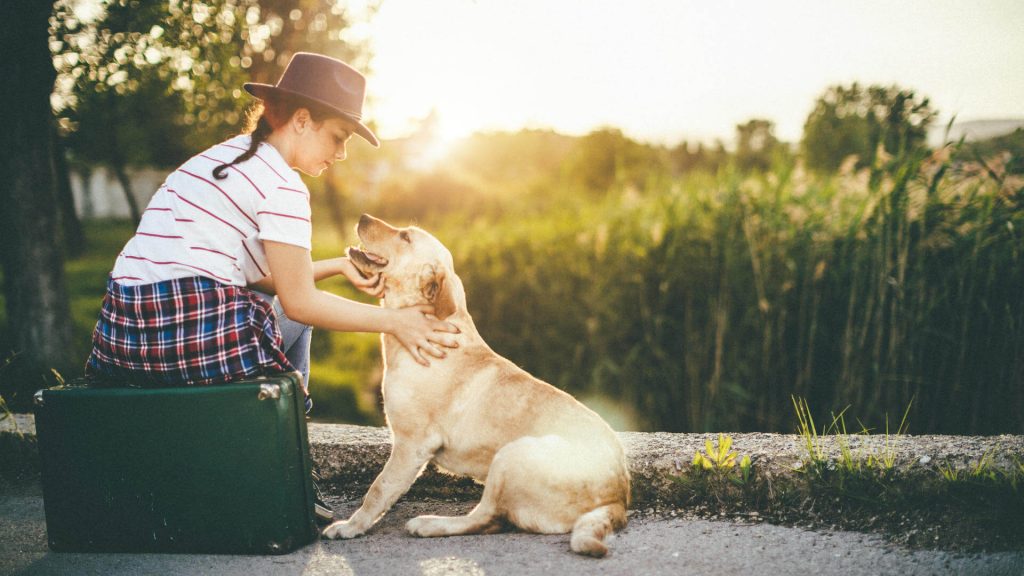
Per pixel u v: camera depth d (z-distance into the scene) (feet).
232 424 7.63
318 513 9.04
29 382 16.53
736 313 17.51
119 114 24.97
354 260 9.50
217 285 7.81
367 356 31.60
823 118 22.13
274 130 8.43
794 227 16.92
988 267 13.93
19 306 17.21
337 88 8.32
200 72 19.45
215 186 7.81
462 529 8.38
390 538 8.39
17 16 15.58
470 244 26.96
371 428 11.42
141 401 7.68
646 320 18.88
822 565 7.27
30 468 11.19
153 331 7.72
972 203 14.64
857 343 15.34
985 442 8.87
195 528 7.81
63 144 26.37
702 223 18.81
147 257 7.83
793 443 9.48
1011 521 7.52
